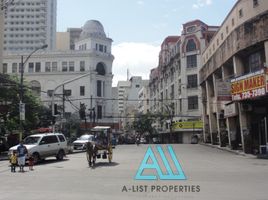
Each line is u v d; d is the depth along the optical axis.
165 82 103.75
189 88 82.31
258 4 34.09
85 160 30.44
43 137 29.22
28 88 46.62
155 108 119.69
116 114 137.00
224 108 44.25
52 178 17.86
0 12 50.75
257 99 34.16
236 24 38.47
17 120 42.53
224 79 40.78
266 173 18.98
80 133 72.88
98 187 14.38
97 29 105.69
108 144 27.06
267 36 32.59
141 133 102.44
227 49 41.03
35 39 127.38
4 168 24.97
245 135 36.06
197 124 79.94
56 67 100.62
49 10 130.38
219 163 25.19
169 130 91.50
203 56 59.69
